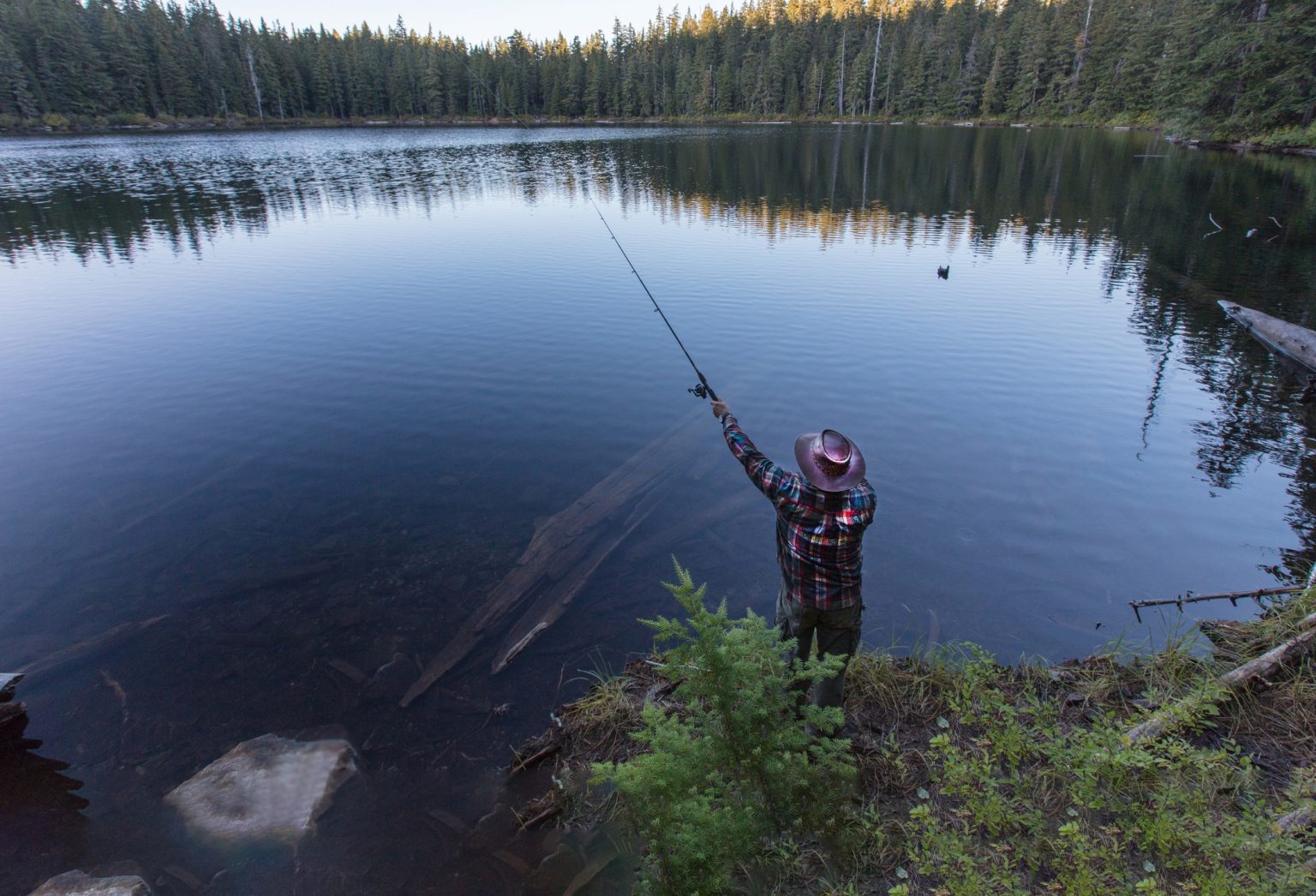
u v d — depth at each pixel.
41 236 20.33
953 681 3.97
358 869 3.23
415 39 118.94
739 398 8.75
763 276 15.24
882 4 111.31
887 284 14.53
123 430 8.02
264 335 11.52
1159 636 4.61
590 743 3.86
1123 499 6.49
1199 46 43.06
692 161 42.44
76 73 79.25
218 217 23.83
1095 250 17.72
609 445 7.60
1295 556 5.59
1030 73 77.50
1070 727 3.68
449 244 19.14
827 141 56.72
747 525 6.14
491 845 3.33
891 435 7.76
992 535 5.91
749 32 113.88
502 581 5.38
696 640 2.78
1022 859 2.79
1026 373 9.60
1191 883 2.41
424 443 7.67
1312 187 26.36
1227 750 3.30
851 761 3.18
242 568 5.55
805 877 2.86
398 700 4.29
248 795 3.58
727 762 2.72
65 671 4.52
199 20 98.56
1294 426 8.02
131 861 3.29
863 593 5.20
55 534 6.00
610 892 3.03
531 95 112.81
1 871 3.25
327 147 55.88
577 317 12.34
